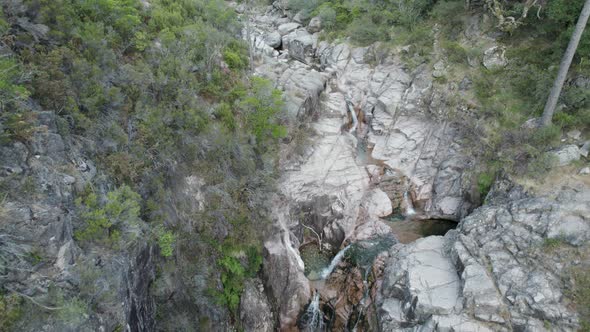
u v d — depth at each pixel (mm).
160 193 16375
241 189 20328
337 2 41281
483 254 17938
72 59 15000
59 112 13789
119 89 16016
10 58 12867
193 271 17656
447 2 31828
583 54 21922
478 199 23266
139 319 13969
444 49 30250
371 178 26469
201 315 17422
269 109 23172
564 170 19516
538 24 25875
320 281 21734
